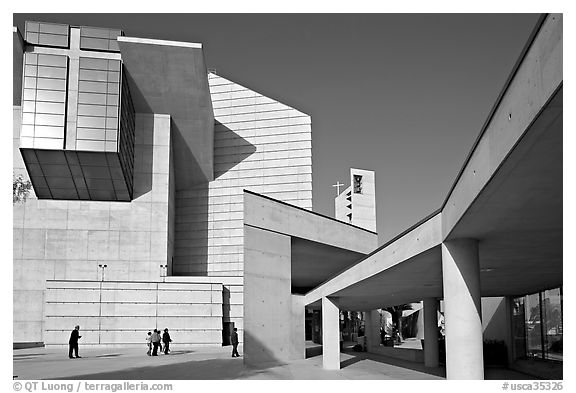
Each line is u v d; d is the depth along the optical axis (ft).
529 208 31.96
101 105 138.72
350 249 107.14
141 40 138.72
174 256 185.57
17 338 144.25
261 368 69.56
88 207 151.53
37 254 148.15
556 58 18.15
